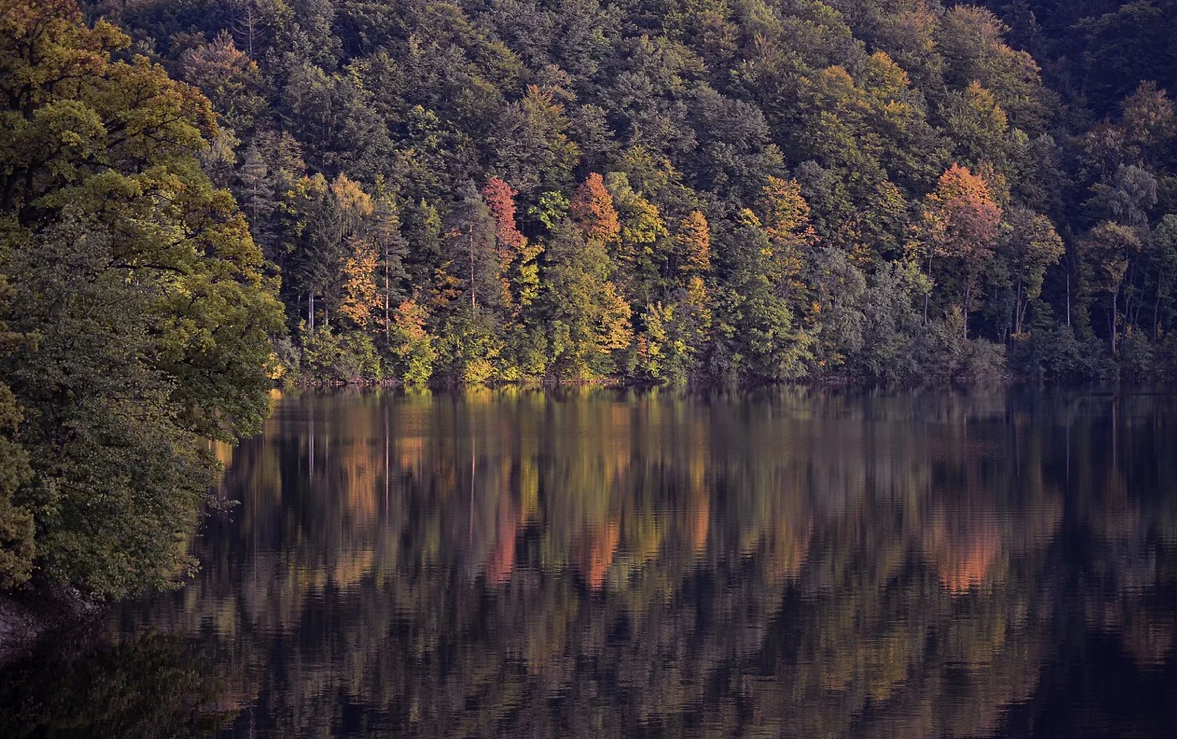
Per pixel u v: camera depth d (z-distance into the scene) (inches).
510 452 2443.4
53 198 1190.3
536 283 4662.9
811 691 1043.3
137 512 1095.6
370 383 4367.6
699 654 1134.4
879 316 4810.5
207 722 948.6
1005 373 4918.8
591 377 4702.3
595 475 2135.8
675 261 5044.3
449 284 4576.8
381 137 4820.4
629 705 1007.6
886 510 1803.6
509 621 1226.0
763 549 1547.7
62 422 1055.0
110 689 1012.5
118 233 1198.3
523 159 4968.0
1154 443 2596.0
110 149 1285.7
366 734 935.0
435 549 1530.5
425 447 2512.3
